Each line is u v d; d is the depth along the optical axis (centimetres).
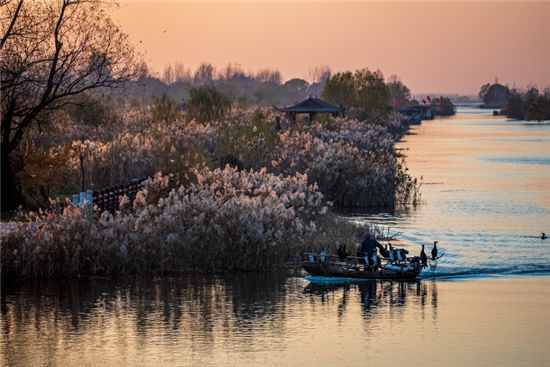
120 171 7738
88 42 7175
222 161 9081
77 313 4341
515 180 11138
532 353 3666
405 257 5266
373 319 4238
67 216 5272
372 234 6525
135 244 5309
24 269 5069
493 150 17325
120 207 5625
